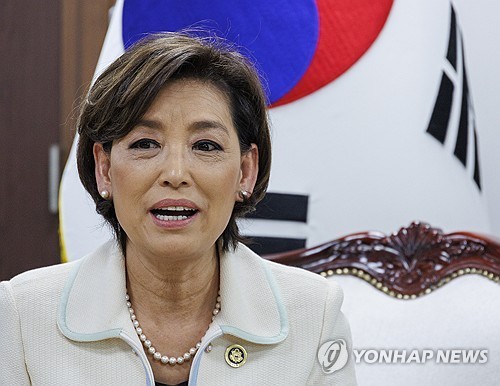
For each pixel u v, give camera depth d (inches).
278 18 152.1
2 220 223.5
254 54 152.1
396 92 155.7
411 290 139.9
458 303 139.4
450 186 159.5
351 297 139.6
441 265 141.4
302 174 155.9
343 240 143.0
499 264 141.9
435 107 157.8
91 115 96.7
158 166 92.9
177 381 105.7
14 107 220.8
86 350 103.8
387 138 155.9
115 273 105.3
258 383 106.2
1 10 218.2
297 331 110.0
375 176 156.0
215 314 107.3
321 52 153.1
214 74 96.7
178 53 93.1
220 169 94.7
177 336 106.4
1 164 221.9
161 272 101.8
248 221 155.9
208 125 94.3
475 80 210.1
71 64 221.1
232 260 109.2
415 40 156.9
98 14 220.8
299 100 154.3
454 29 164.4
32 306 106.5
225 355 106.0
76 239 162.1
